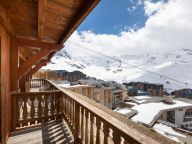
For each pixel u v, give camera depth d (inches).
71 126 171.2
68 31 145.0
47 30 152.9
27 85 397.4
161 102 951.0
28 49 277.7
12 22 137.5
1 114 129.6
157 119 560.7
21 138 163.3
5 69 143.2
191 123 892.6
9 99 169.8
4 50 136.9
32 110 200.8
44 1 84.4
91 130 113.9
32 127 193.0
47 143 152.6
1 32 122.0
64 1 93.1
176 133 397.7
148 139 62.7
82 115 134.6
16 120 189.3
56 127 194.1
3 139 135.7
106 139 90.9
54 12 108.7
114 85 1253.7
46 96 210.8
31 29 156.6
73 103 166.1
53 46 201.6
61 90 216.4
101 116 93.7
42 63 403.2
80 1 93.4
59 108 220.8
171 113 884.6
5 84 144.3
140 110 700.7
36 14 116.0
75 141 147.2
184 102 993.5
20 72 180.4
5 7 106.3
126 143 72.9
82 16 107.5
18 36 185.8
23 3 99.7
